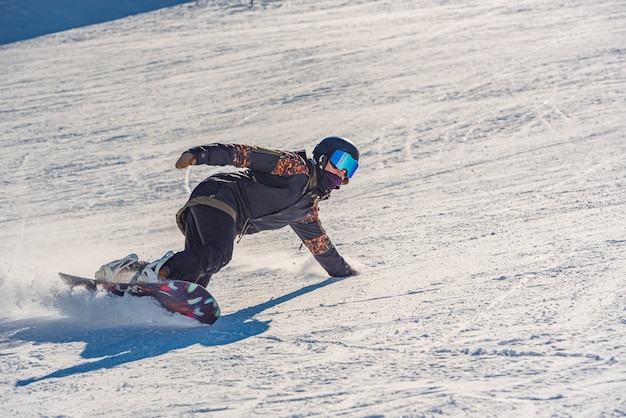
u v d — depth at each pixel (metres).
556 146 17.44
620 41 33.16
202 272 6.04
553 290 5.57
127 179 19.00
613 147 16.38
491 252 7.77
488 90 26.27
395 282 6.79
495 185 13.89
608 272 5.97
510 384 3.52
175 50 41.09
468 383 3.60
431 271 7.12
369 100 26.59
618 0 45.31
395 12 48.72
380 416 3.28
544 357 3.90
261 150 6.36
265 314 5.97
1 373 4.44
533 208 10.88
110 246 12.03
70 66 38.88
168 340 5.14
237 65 35.59
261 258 9.41
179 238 12.41
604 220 9.00
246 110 26.80
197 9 55.34
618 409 3.10
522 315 4.91
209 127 24.73
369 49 37.19
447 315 5.14
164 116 26.83
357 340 4.70
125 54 41.06
